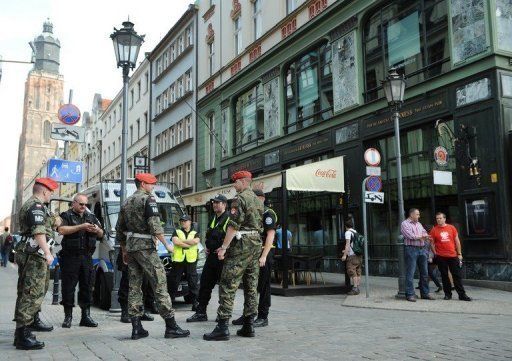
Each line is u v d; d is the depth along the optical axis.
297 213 20.41
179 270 10.03
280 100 22.19
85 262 7.89
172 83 36.09
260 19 24.58
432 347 5.73
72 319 8.66
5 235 27.88
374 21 17.34
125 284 8.39
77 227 7.65
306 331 6.98
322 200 18.88
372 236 16.72
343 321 7.93
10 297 12.49
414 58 15.62
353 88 17.73
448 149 14.11
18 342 6.05
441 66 14.59
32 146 116.69
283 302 10.98
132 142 45.78
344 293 12.72
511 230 12.23
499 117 12.59
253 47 24.56
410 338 6.32
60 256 7.89
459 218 13.49
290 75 22.00
